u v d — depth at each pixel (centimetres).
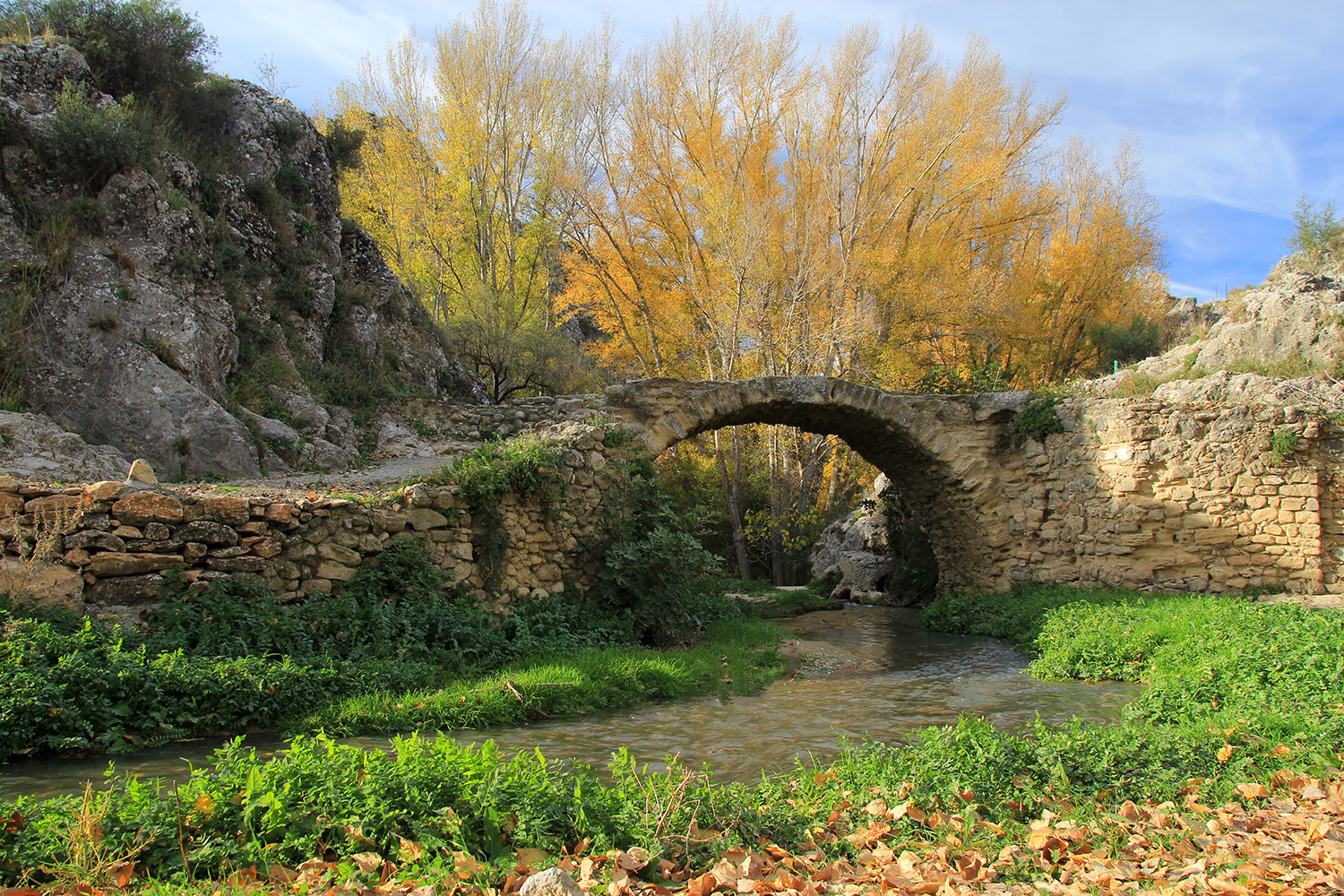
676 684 857
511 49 2625
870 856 379
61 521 661
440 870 318
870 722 731
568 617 1001
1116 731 552
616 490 1162
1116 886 332
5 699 526
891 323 2244
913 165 2272
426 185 2709
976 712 777
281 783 377
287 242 1864
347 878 318
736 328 2105
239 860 334
